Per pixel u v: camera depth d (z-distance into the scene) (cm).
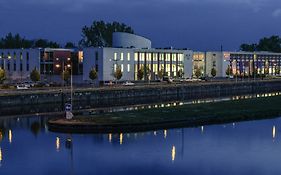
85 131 11356
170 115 13450
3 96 16350
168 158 8894
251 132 11638
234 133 11488
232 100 19225
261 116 14425
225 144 10181
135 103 18625
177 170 8112
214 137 10975
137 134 11162
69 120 12100
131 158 8862
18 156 9012
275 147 9925
